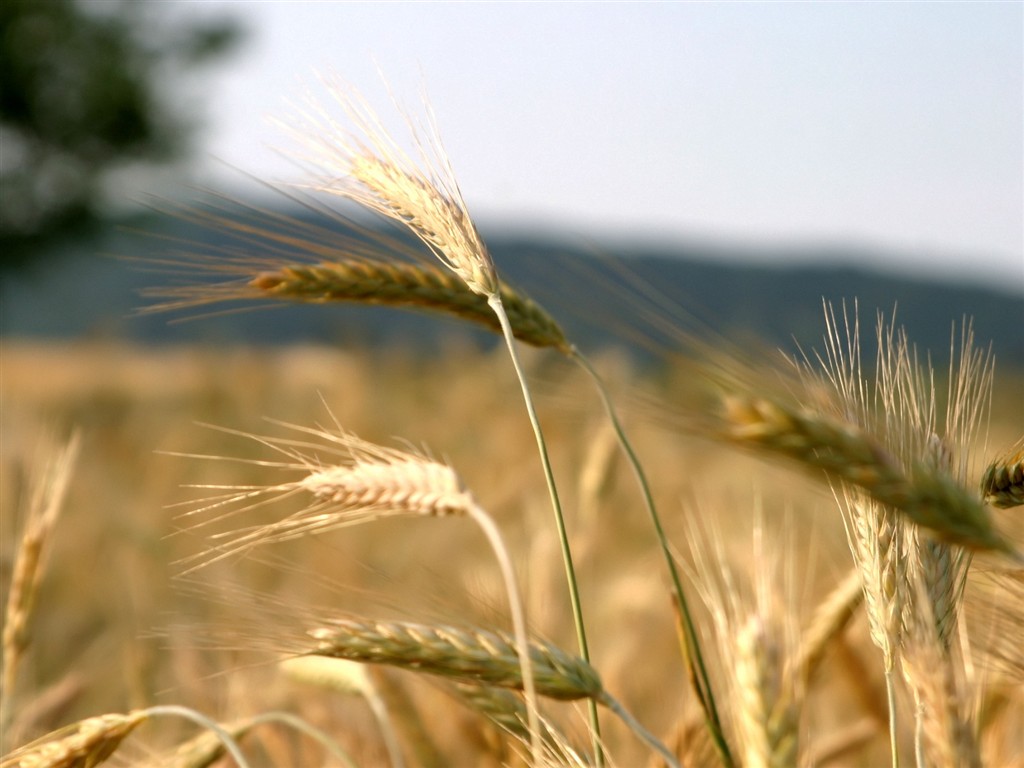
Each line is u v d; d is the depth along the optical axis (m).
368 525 1.61
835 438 0.62
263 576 1.32
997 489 0.72
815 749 0.90
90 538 1.64
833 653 0.90
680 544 1.30
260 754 0.97
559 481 1.59
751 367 0.62
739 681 0.65
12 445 1.60
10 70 11.02
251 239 0.76
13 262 11.09
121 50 11.53
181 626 0.79
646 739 0.73
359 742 0.94
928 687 0.68
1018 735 0.84
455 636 0.73
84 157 11.41
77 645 1.36
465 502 0.71
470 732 0.88
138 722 0.77
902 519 0.71
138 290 0.75
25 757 0.77
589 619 1.19
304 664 0.90
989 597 0.76
